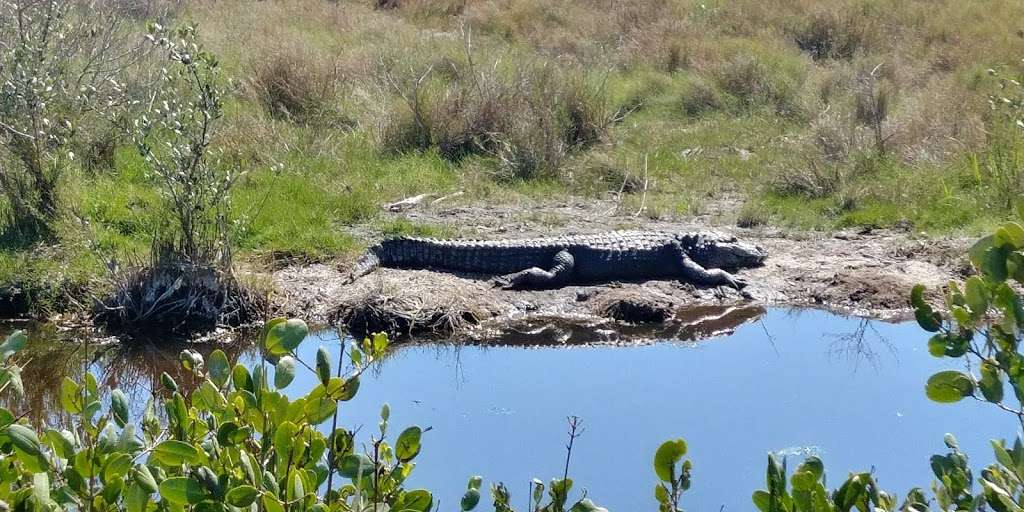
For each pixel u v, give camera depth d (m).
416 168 11.55
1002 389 3.16
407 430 3.36
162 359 7.75
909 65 16.58
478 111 12.44
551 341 8.19
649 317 8.55
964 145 11.48
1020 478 3.03
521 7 19.89
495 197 11.06
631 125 13.68
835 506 3.01
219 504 2.88
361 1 21.48
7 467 3.01
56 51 10.27
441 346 8.09
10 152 9.02
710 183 11.77
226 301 8.17
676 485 3.26
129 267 8.28
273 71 13.12
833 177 11.34
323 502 3.26
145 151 8.43
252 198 10.09
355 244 9.55
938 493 3.17
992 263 3.09
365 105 13.13
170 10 16.80
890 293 8.93
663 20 18.75
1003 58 16.50
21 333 3.22
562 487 3.46
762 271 9.48
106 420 3.32
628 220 10.62
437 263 9.27
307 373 7.29
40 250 8.67
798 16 19.17
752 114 14.33
